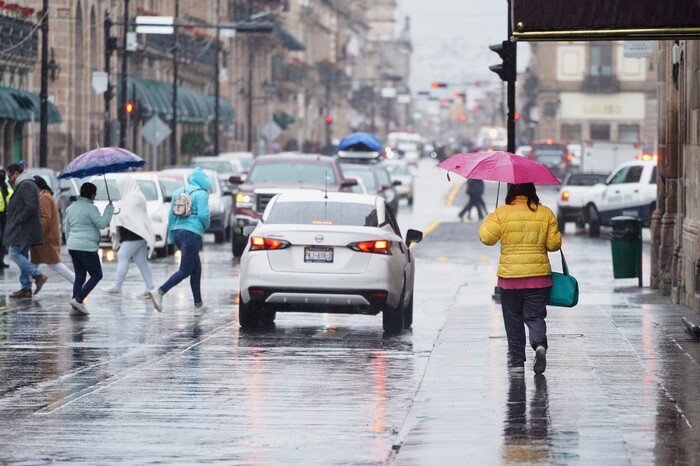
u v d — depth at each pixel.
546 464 17.64
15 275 50.41
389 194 86.00
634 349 29.27
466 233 81.88
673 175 43.34
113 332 33.94
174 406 23.25
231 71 175.75
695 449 18.47
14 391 24.84
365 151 107.38
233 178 61.97
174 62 122.31
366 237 33.38
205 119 146.12
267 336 33.38
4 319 36.59
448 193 147.00
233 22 168.75
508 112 42.44
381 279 33.16
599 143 130.25
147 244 42.78
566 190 84.69
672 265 40.84
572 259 61.81
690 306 37.94
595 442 19.03
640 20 26.81
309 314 39.00
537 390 23.80
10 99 88.88
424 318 37.94
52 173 68.88
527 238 26.09
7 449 19.61
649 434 19.58
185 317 37.44
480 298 42.44
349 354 30.14
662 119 46.09
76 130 107.81
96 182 63.75
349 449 19.69
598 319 35.34
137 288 45.72
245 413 22.62
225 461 18.86
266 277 33.34
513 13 27.03
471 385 24.45
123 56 98.94
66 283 47.41
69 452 19.42
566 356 28.20
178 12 130.00
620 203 77.75
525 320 26.08
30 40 95.19
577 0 26.92
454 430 20.14
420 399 23.08
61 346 31.22
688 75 38.69
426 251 67.06
